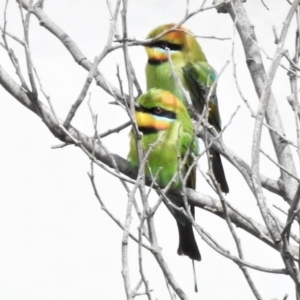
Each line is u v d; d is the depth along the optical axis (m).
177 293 6.63
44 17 9.91
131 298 6.22
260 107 6.88
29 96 8.66
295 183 8.85
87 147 8.97
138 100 10.18
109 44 8.18
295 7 7.51
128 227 6.42
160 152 9.92
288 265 6.48
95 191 6.95
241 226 8.84
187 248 9.96
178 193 9.78
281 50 7.18
